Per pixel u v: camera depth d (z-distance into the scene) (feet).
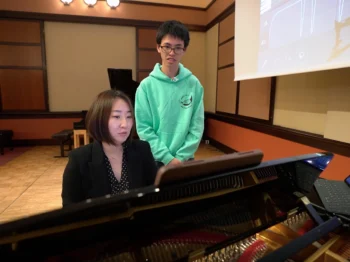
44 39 15.74
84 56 16.53
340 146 6.61
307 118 8.08
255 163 1.92
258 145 11.01
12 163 12.41
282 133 9.16
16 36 15.38
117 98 2.88
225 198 2.39
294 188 2.78
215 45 16.10
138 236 2.03
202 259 2.35
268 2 8.52
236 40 10.87
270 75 8.49
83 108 17.02
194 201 2.12
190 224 2.30
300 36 7.06
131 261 2.05
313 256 2.21
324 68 6.15
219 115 15.33
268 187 2.62
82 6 15.80
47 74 16.17
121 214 1.69
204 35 18.01
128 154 3.18
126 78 12.91
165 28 3.67
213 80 16.67
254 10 9.41
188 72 4.15
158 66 4.13
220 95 15.51
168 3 16.90
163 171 1.42
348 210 2.67
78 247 1.73
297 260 2.39
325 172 7.18
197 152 15.15
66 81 16.52
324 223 2.43
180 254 2.24
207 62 17.74
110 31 16.60
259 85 10.92
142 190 1.46
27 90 16.02
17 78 15.76
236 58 10.95
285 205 2.93
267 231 2.77
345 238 2.51
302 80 8.24
